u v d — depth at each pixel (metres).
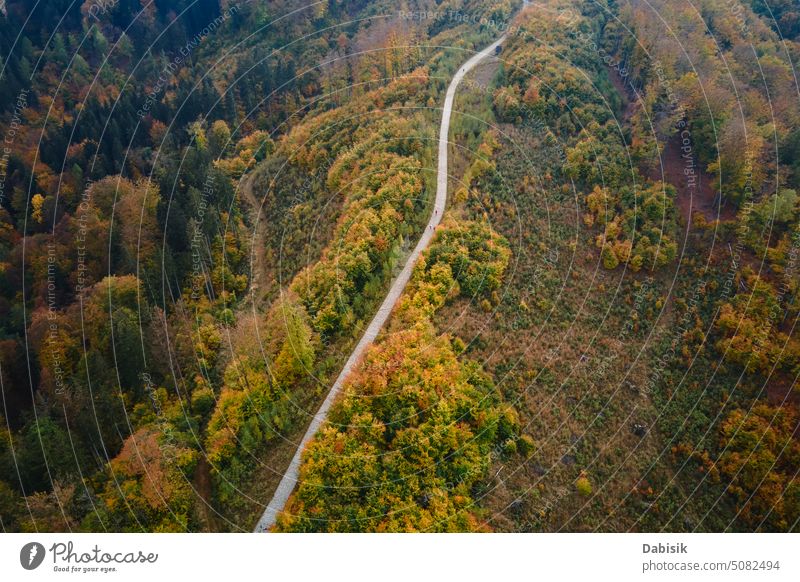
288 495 60.25
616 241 81.12
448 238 79.44
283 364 68.88
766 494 59.38
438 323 71.00
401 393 62.78
